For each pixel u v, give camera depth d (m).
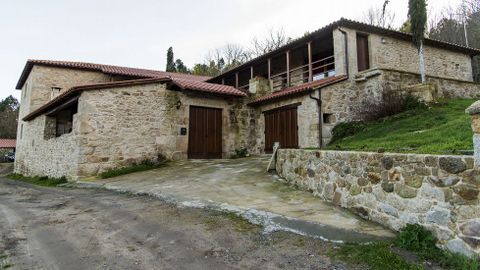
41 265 3.39
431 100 10.45
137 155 10.74
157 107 11.40
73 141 10.20
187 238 4.05
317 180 5.89
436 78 12.28
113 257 3.56
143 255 3.60
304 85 12.46
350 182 4.95
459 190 3.23
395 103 10.54
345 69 11.91
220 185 7.11
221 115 13.05
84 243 4.02
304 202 5.47
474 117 3.14
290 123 12.00
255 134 13.67
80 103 9.99
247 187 6.79
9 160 34.00
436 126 7.73
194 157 12.12
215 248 3.72
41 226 4.86
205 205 5.51
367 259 3.25
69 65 17.47
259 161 10.55
